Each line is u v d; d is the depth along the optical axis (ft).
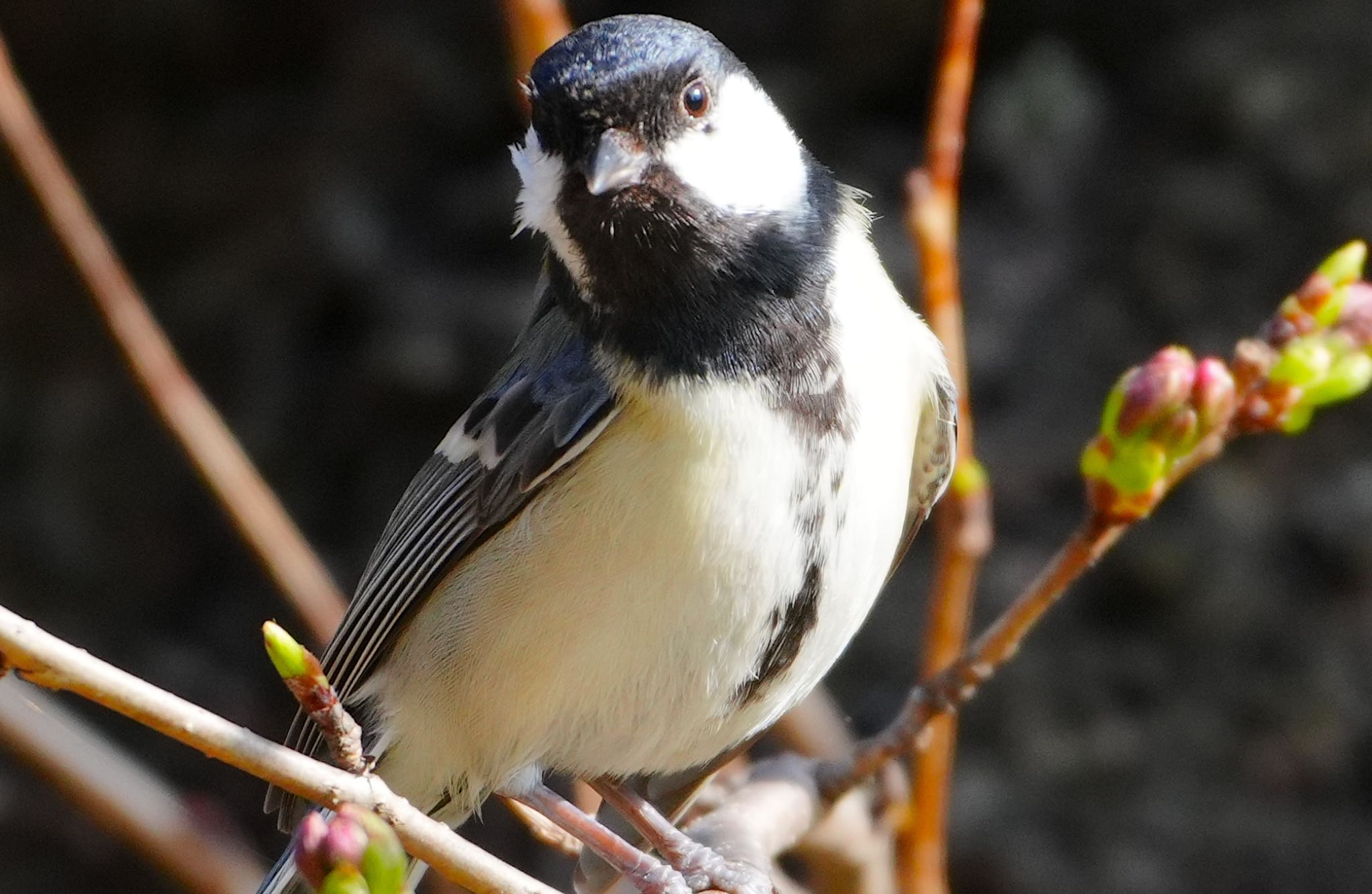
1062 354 38.55
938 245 18.20
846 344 17.08
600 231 16.71
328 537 40.83
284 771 11.57
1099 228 39.93
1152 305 38.83
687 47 16.94
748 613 17.08
